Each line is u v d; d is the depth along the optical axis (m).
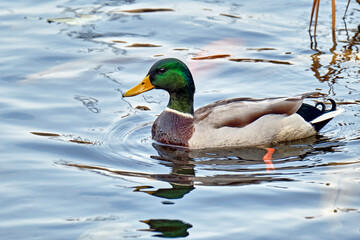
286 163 11.26
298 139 12.58
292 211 9.29
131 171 10.93
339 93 13.97
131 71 15.09
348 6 18.47
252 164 11.26
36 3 18.97
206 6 18.92
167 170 10.99
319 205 9.45
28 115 13.02
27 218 9.16
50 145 11.84
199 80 14.78
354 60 15.45
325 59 15.58
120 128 12.75
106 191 10.06
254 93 14.11
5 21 17.62
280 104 12.42
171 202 9.66
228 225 8.90
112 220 9.10
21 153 11.43
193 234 8.67
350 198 9.66
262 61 15.62
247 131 12.14
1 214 9.27
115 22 17.77
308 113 12.67
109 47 16.31
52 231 8.80
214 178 10.60
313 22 17.55
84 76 14.82
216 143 12.14
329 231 8.68
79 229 8.84
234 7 18.80
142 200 9.73
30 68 15.13
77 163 11.17
